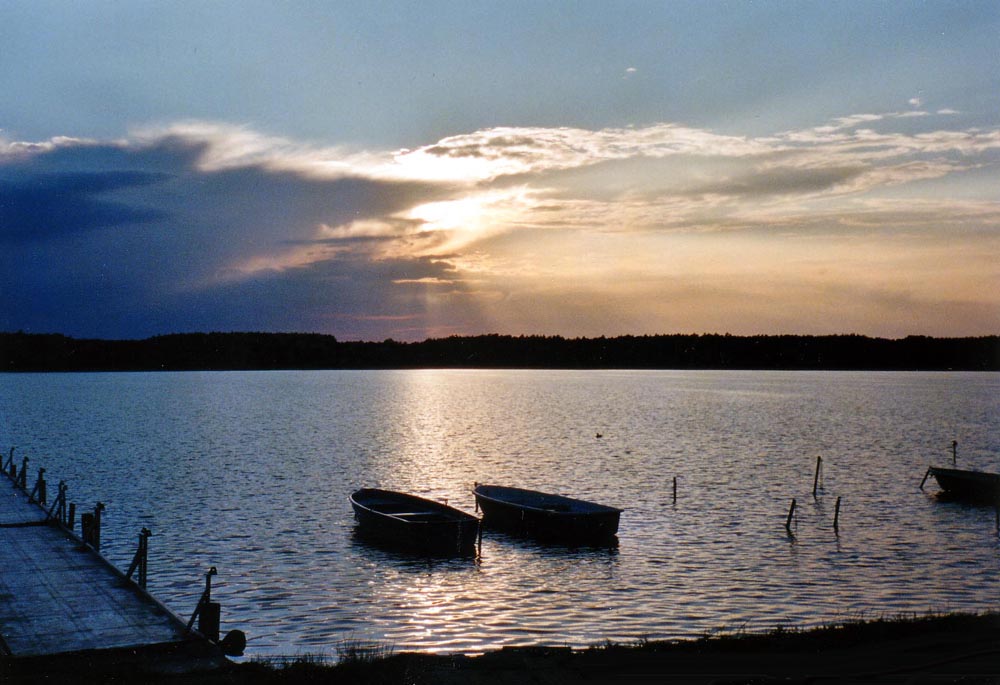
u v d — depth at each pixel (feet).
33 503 115.75
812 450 282.77
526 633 89.51
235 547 130.82
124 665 55.98
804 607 99.45
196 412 464.65
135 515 158.51
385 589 106.83
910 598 103.60
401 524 128.67
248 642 85.40
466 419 423.23
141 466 232.94
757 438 324.19
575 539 134.41
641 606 99.81
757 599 102.78
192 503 172.55
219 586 107.65
